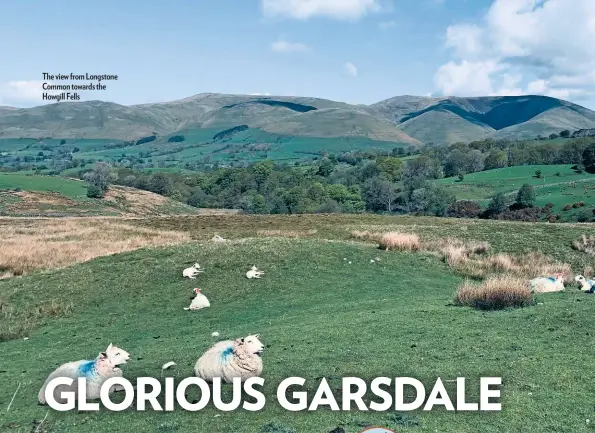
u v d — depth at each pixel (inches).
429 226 2082.9
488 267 1320.1
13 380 616.7
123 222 2529.5
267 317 869.2
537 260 1434.5
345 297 1008.2
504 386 452.1
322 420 409.1
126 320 934.4
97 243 1787.6
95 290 1095.6
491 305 757.9
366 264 1254.3
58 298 1061.8
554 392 432.1
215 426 411.8
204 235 2047.2
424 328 653.9
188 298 1032.8
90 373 500.7
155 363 607.2
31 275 1250.0
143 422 435.5
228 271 1168.8
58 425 451.2
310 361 553.6
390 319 722.8
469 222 2266.2
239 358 498.9
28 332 900.6
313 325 736.3
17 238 1902.1
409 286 1099.9
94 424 444.5
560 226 1974.7
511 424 387.5
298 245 1371.8
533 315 665.6
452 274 1253.1
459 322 670.5
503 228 1952.5
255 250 1306.6
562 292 884.6
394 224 2220.7
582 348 521.7
